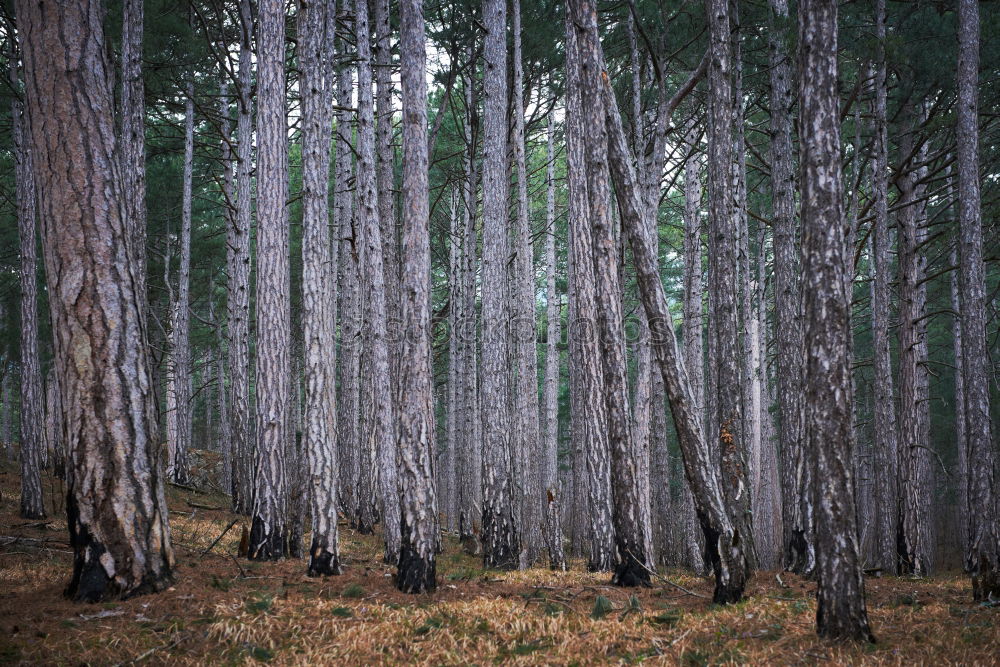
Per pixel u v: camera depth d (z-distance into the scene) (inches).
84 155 285.3
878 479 553.0
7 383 1164.5
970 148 372.2
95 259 284.8
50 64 283.7
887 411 553.6
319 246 403.9
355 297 740.0
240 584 328.2
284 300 446.3
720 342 368.5
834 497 260.7
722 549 331.0
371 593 331.6
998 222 606.2
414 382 349.4
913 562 627.2
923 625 279.7
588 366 492.1
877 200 545.3
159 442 301.9
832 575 260.4
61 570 344.2
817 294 263.4
